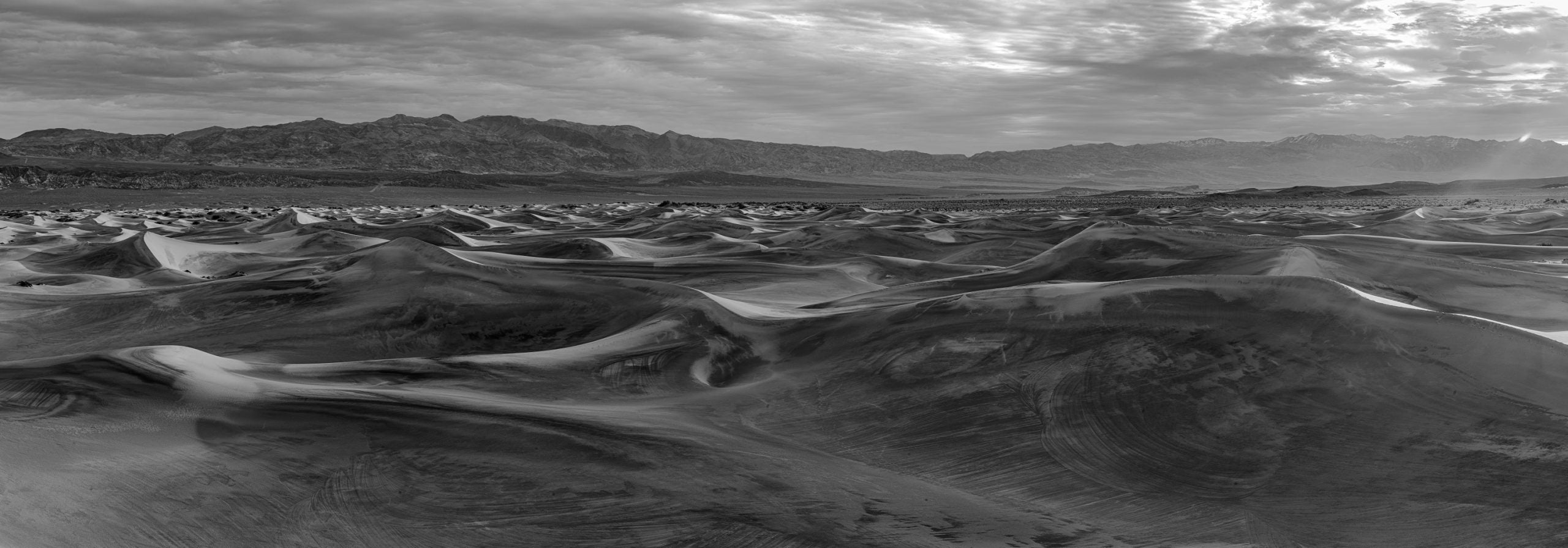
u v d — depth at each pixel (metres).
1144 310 16.55
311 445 13.66
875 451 13.77
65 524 10.84
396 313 25.55
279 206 172.50
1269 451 12.70
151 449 13.13
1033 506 11.88
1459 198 197.12
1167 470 12.54
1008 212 130.38
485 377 17.78
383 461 13.18
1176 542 10.86
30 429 13.19
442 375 17.89
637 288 25.00
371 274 28.88
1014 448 13.45
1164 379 14.62
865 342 18.02
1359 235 46.34
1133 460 12.86
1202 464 12.60
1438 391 13.28
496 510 11.84
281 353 23.31
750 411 15.65
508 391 16.91
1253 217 80.06
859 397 15.71
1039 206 172.12
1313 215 88.31
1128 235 33.91
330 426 14.24
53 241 61.72
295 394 15.36
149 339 25.06
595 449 13.55
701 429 14.60
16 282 36.34
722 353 19.22
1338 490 11.66
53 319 27.48
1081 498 12.00
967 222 71.12
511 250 51.72
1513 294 25.59
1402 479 11.67
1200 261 31.00
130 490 11.90
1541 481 11.18
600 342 20.73
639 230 68.00
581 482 12.52
